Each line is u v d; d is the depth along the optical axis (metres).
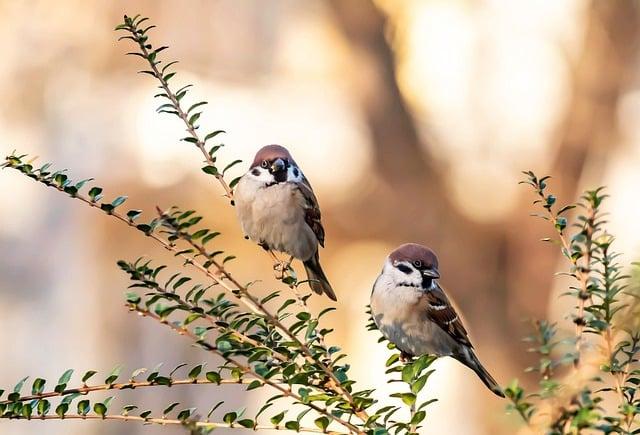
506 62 15.63
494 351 14.21
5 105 16.20
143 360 18.80
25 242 19.19
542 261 14.00
